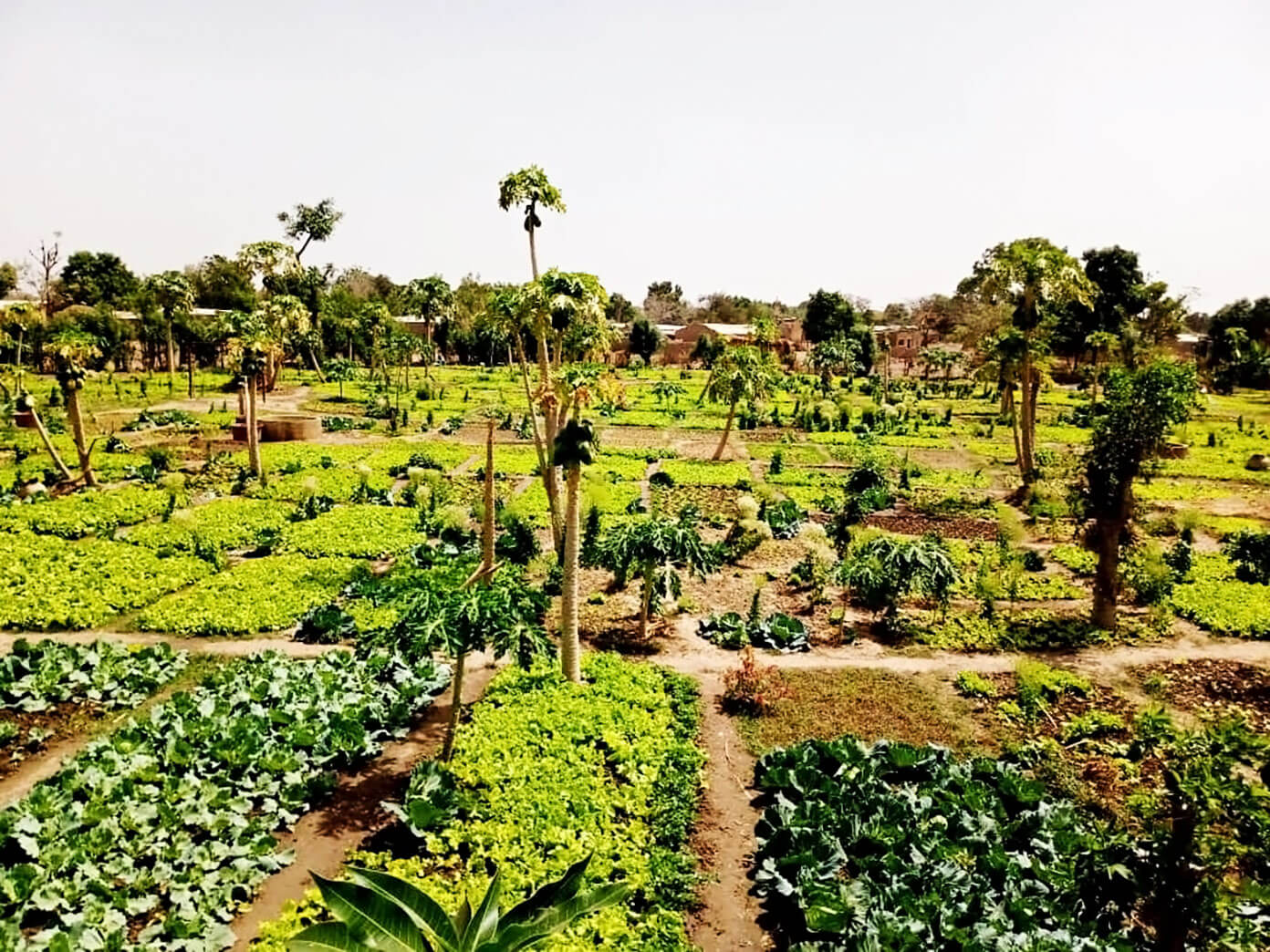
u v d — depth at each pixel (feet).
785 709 47.16
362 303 299.17
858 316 302.86
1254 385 272.72
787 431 163.63
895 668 53.36
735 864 33.73
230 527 81.35
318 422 144.05
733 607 64.18
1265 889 25.32
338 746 39.27
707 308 508.53
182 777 36.17
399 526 83.97
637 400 207.31
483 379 245.04
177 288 207.82
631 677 49.01
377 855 32.48
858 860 31.53
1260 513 100.48
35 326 180.24
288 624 57.67
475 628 36.47
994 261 104.01
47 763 39.37
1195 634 60.54
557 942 27.09
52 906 27.94
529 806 34.65
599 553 59.00
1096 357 202.59
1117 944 26.96
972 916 28.68
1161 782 39.40
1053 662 55.06
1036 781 36.96
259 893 30.81
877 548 60.08
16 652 46.60
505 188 64.18
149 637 55.31
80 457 96.17
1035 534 87.15
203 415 157.89
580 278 57.88
